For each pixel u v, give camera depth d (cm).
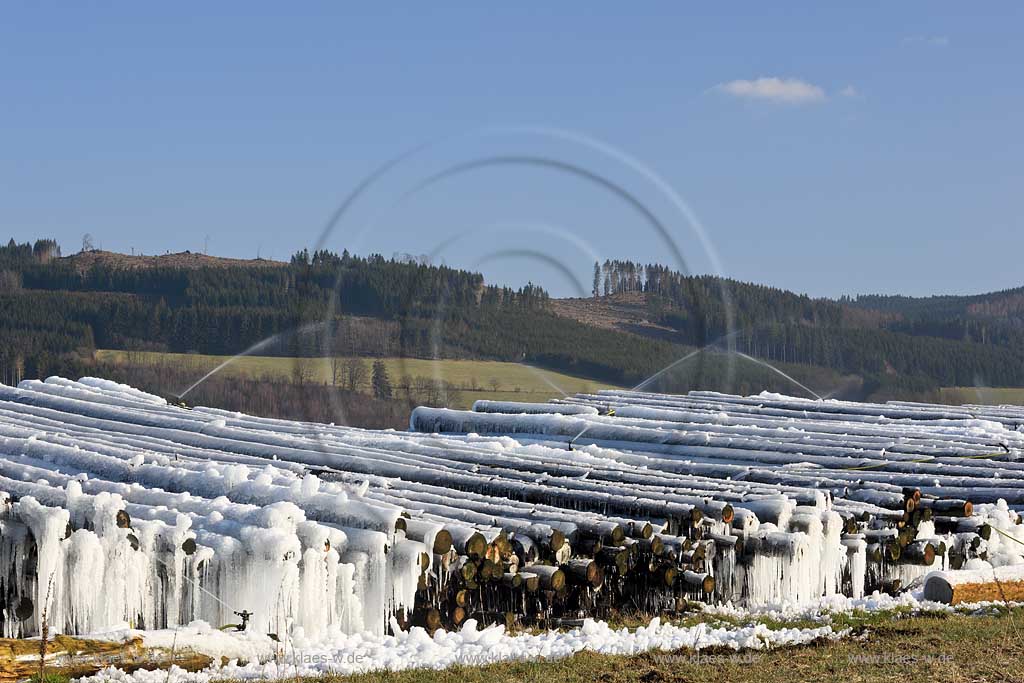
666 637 2433
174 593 2600
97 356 17062
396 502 3114
